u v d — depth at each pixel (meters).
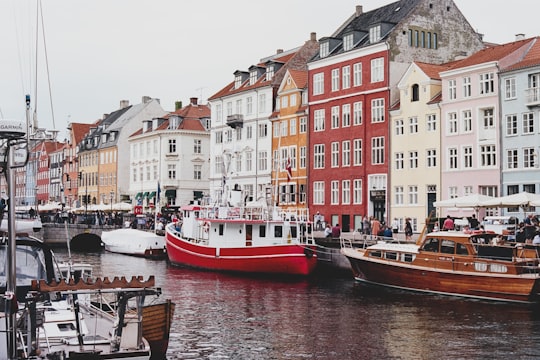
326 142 58.06
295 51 70.75
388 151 52.22
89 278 14.55
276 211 38.31
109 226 64.38
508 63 45.06
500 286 26.92
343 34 57.91
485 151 45.88
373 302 27.59
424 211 49.50
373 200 53.69
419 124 50.03
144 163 86.06
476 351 18.97
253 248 37.06
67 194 108.06
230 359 18.36
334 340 20.56
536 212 40.94
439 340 20.38
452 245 28.66
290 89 61.81
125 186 91.69
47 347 13.06
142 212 72.62
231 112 70.44
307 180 59.66
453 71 47.56
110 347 13.37
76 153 105.81
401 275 30.34
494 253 27.45
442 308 25.83
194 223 42.62
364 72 54.66
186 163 80.94
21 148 12.41
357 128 55.06
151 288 13.44
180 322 23.64
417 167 50.16
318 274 36.97
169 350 19.33
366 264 31.94
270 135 64.44
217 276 37.78
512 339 20.38
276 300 28.59
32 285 12.82
